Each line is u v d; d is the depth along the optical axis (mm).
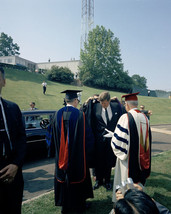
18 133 1580
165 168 4234
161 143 7879
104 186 3330
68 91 2645
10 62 45094
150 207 762
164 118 18266
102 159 3197
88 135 2465
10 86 24391
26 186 3684
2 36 77000
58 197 2508
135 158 2254
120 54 43750
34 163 5266
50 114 5863
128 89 44469
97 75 42281
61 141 2395
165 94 48562
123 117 2355
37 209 2604
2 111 1432
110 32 43844
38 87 27078
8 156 1428
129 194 871
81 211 2457
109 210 2559
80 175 2377
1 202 1431
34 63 50688
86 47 44000
